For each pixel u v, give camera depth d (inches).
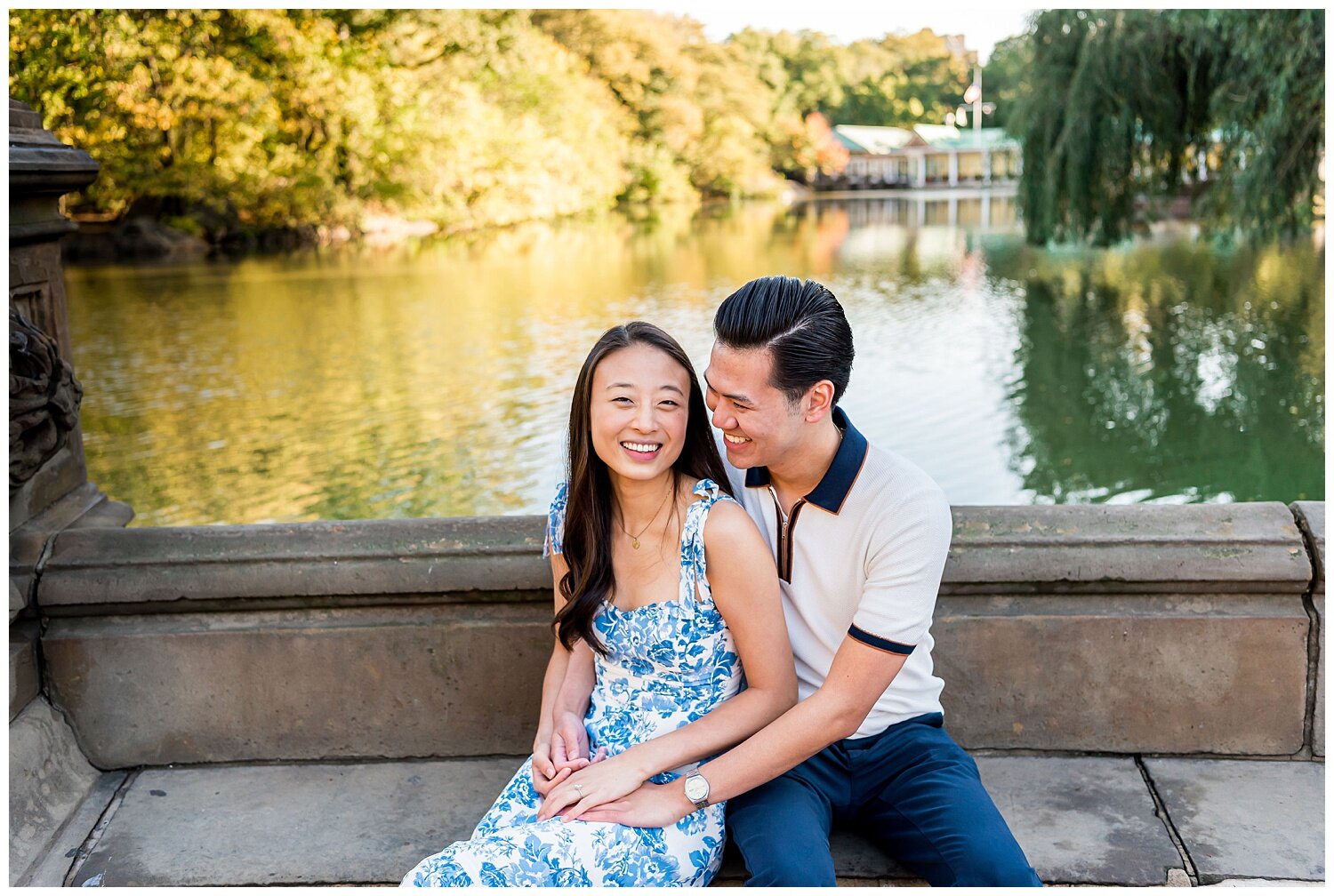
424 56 1223.5
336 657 81.7
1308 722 78.1
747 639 62.7
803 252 1110.4
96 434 488.1
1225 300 696.4
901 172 2452.0
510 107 1348.4
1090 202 507.5
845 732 60.8
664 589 63.9
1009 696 80.0
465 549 80.7
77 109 864.9
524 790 65.2
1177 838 70.7
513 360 617.9
